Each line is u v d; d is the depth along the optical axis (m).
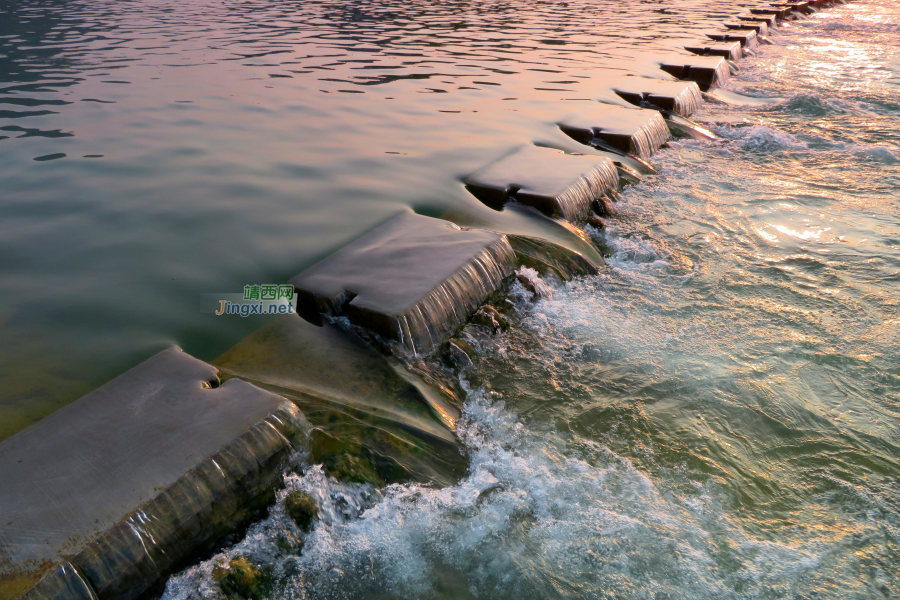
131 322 3.78
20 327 3.65
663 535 2.88
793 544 2.85
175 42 13.02
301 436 2.99
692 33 16.77
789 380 3.94
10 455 2.65
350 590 2.60
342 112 8.34
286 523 2.81
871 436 3.50
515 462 3.30
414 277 4.22
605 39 15.56
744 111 10.64
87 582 2.24
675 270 5.29
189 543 2.56
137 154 6.41
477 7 21.17
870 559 2.78
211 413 2.92
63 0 19.53
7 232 4.71
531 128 8.05
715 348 4.26
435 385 3.75
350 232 5.00
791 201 6.65
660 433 3.52
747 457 3.37
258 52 12.24
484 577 2.68
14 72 9.90
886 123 9.37
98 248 4.56
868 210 6.39
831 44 16.98
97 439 2.74
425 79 10.54
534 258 5.09
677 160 8.09
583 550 2.81
